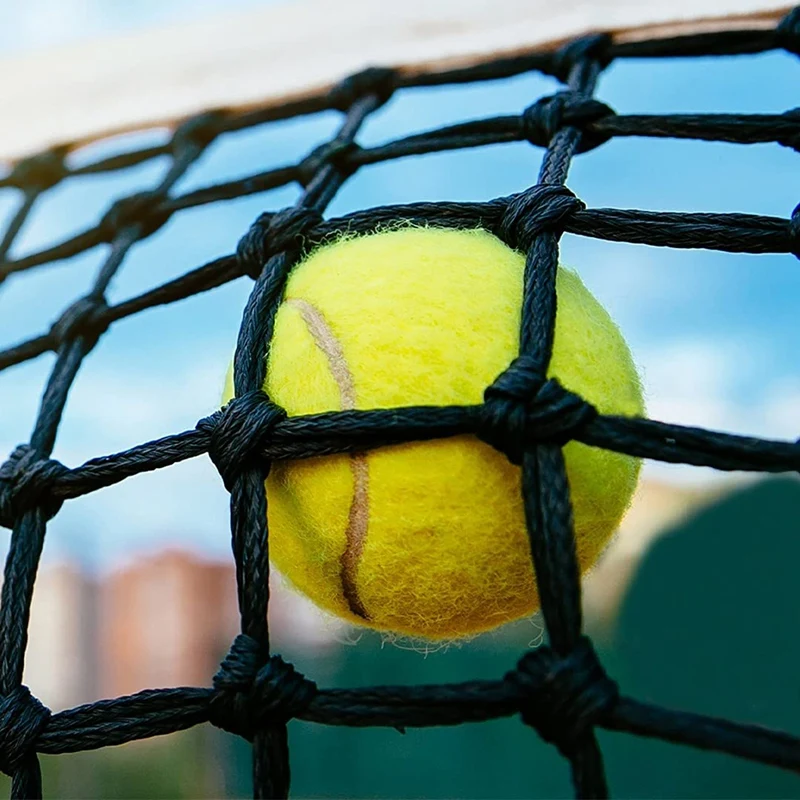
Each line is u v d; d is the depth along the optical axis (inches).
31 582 22.5
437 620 21.7
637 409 21.8
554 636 20.2
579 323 21.6
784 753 19.9
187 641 122.4
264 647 20.9
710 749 20.0
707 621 73.4
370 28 29.5
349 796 74.0
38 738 21.7
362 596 21.7
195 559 126.6
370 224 22.4
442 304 21.4
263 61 31.0
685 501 76.3
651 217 21.7
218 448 21.2
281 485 21.5
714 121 23.2
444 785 72.4
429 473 21.0
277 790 20.8
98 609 123.4
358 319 21.4
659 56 26.1
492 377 21.2
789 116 22.9
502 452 20.7
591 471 21.3
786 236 21.5
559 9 26.7
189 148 30.6
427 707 20.5
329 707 20.7
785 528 73.8
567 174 22.9
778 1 25.5
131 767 88.4
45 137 33.9
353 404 21.3
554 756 70.9
